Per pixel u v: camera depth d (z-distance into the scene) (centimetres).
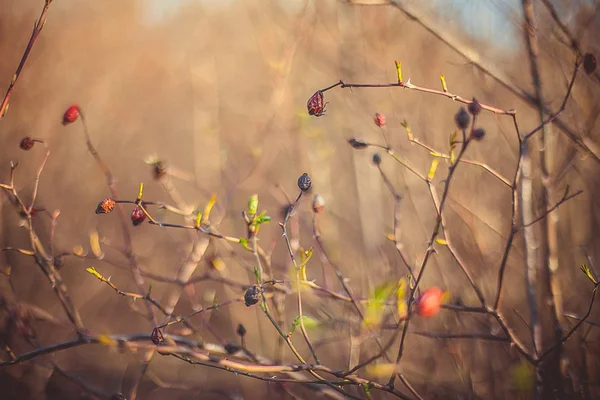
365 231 359
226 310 400
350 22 423
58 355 435
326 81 455
